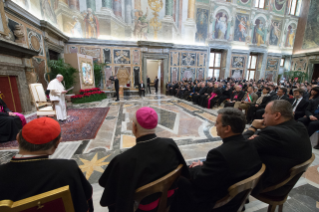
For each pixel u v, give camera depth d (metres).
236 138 1.12
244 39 13.16
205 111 6.41
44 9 7.12
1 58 4.44
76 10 9.33
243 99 5.59
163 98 9.91
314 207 1.75
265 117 1.44
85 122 4.75
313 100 3.40
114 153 2.95
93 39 9.88
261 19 13.20
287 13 13.76
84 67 8.65
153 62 18.45
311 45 13.52
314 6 13.09
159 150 1.00
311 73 13.48
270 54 14.27
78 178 0.93
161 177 0.95
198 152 3.01
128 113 5.98
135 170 0.93
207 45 12.31
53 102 4.66
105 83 10.72
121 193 0.92
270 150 1.24
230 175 1.01
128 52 10.77
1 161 2.67
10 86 4.90
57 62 7.52
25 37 5.76
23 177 0.80
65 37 8.86
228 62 13.09
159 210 1.02
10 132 3.37
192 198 1.17
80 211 0.92
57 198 0.79
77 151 3.01
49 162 0.88
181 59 11.95
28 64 5.59
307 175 2.30
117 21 10.24
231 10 12.20
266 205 1.78
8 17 4.97
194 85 9.34
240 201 1.17
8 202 0.71
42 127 0.89
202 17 11.76
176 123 4.81
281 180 1.28
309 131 3.21
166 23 11.15
